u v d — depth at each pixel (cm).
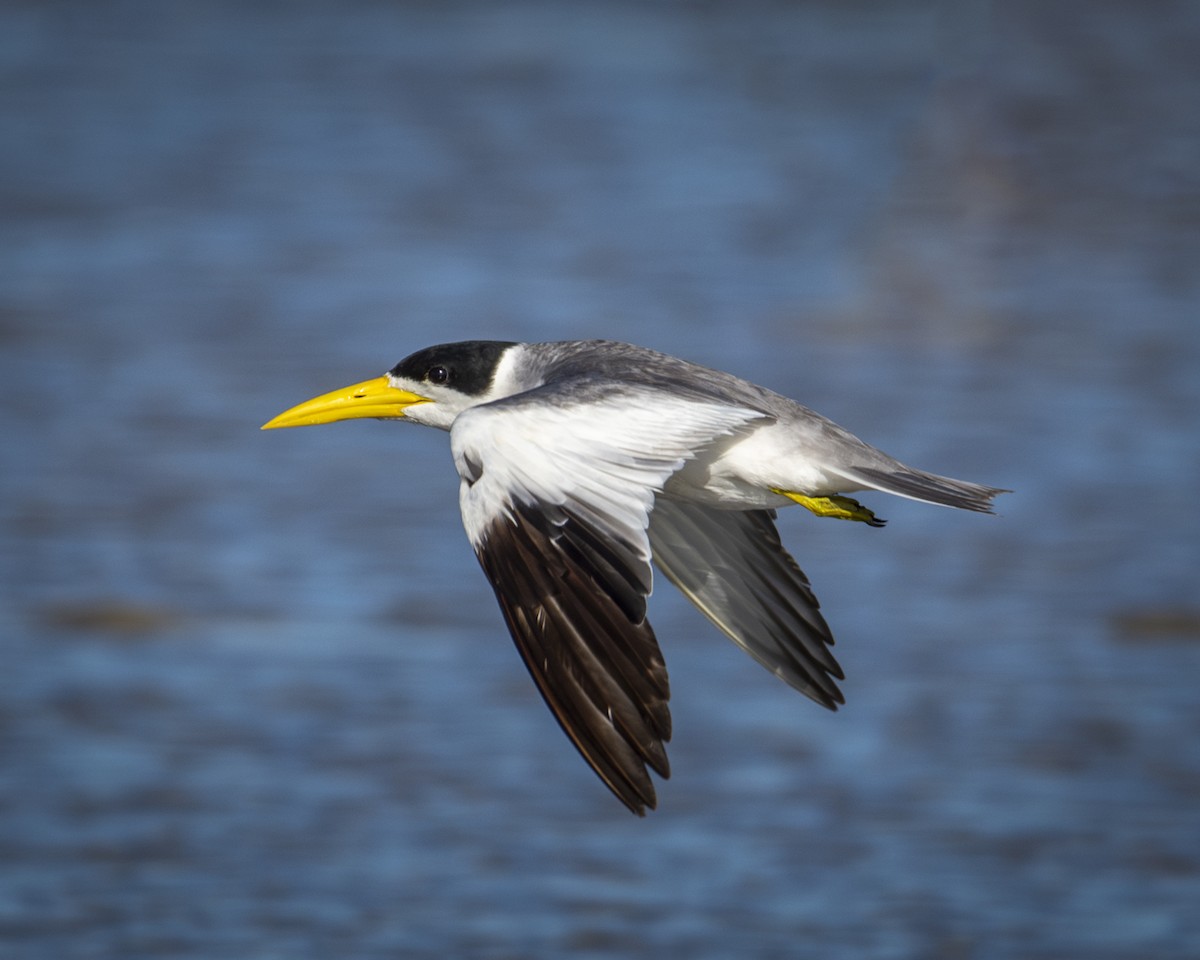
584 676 631
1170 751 1381
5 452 2188
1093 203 3650
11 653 1567
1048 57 4450
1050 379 2544
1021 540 1886
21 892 1186
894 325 2856
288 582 1756
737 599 854
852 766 1361
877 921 1151
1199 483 2080
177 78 4912
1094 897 1180
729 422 695
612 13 5806
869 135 4300
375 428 2309
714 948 1117
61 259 3284
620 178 3969
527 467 666
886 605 1706
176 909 1164
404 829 1262
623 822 1276
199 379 2545
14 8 5709
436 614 1664
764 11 5791
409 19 5672
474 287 3120
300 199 3766
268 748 1388
